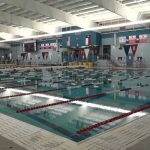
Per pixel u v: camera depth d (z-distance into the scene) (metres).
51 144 1.84
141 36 16.05
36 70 13.88
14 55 28.83
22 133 2.13
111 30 17.83
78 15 14.02
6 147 1.75
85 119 2.83
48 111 3.29
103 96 4.57
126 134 2.04
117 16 14.25
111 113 3.14
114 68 15.73
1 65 22.23
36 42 24.73
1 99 4.31
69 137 2.17
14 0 10.07
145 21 11.52
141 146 1.73
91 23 15.54
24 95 4.78
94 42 18.00
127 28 16.75
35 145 1.82
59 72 12.27
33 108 3.47
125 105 3.68
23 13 13.60
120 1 11.05
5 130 2.23
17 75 10.34
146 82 7.02
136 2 10.92
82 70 13.86
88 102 3.96
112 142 1.86
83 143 1.85
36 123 2.66
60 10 12.67
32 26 15.62
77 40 19.11
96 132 2.32
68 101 4.04
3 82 7.33
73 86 6.20
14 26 18.00
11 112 3.24
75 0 10.95
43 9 11.53
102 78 8.48
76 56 18.11
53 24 17.34
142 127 2.24
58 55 22.20
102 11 12.95
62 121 2.74
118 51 17.55
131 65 16.73
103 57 18.62
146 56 15.91
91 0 9.43
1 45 28.05
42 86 6.27
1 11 13.16
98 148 1.74
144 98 4.28
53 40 22.67
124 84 6.55
